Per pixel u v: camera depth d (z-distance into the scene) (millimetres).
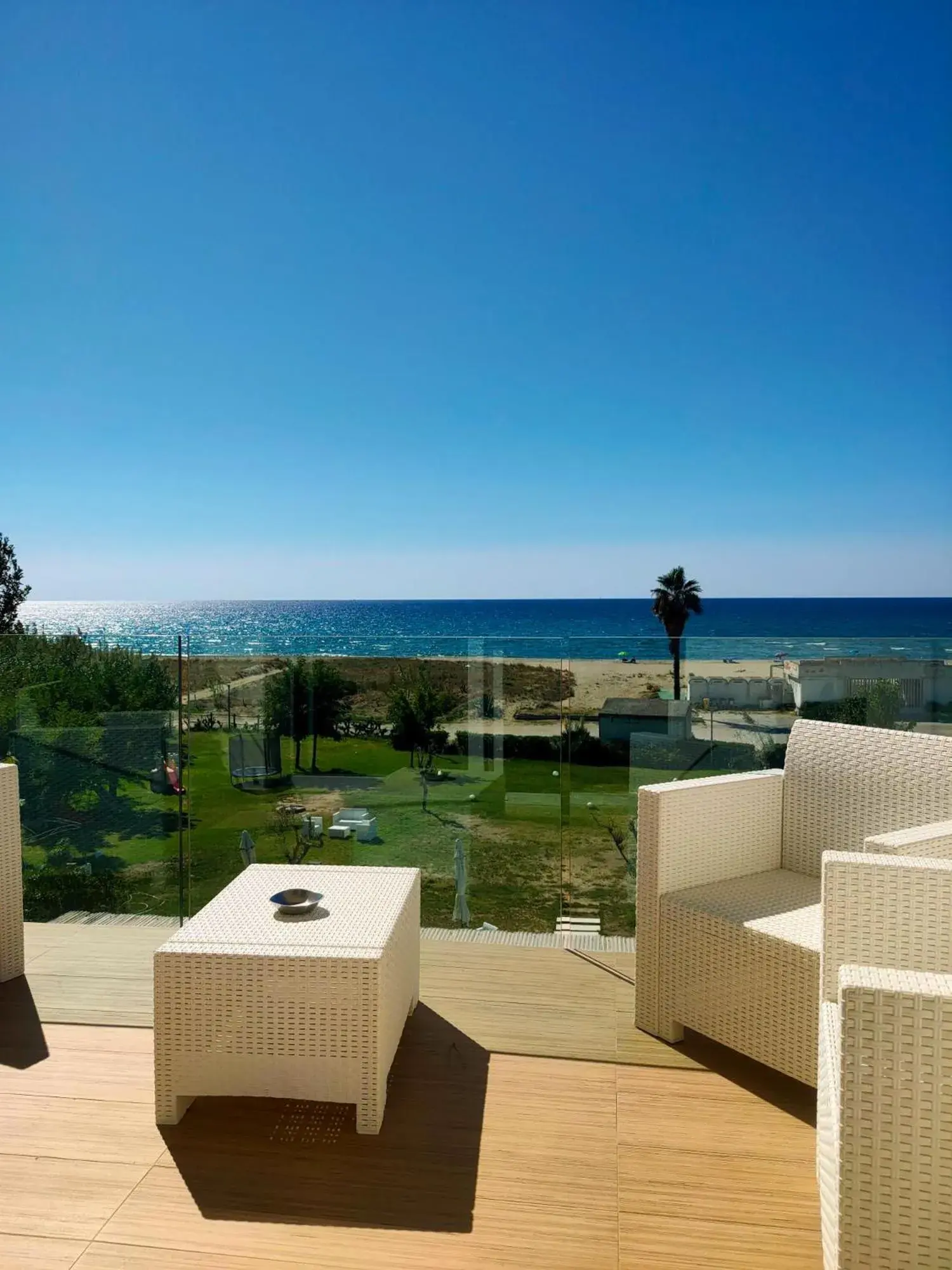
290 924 2197
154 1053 2260
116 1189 1796
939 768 2383
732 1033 2250
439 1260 1593
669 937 2416
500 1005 2646
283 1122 2045
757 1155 1916
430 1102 2123
